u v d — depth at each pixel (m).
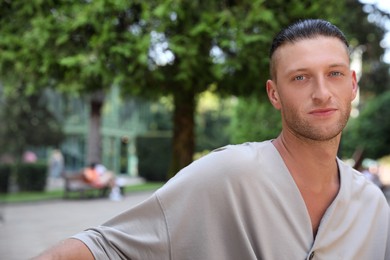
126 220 1.30
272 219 1.29
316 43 1.30
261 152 1.36
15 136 21.06
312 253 1.29
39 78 6.21
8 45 5.87
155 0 5.30
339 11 6.11
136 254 1.27
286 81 1.32
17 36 5.89
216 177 1.29
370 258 1.41
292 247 1.29
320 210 1.37
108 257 1.24
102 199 18.11
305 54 1.30
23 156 22.17
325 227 1.32
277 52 1.35
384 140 22.00
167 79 5.80
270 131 18.61
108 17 5.35
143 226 1.29
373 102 22.38
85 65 5.34
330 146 1.33
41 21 5.52
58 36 5.52
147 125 40.28
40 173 20.55
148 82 5.93
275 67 1.36
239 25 5.30
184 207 1.29
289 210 1.30
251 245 1.29
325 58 1.29
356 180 1.44
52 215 12.47
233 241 1.29
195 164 1.34
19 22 5.93
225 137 39.81
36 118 21.70
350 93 1.33
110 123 35.53
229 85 6.40
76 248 1.21
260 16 5.23
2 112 20.42
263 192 1.30
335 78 1.30
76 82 6.25
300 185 1.35
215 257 1.28
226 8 5.50
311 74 1.29
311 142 1.32
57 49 5.59
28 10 5.67
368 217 1.41
